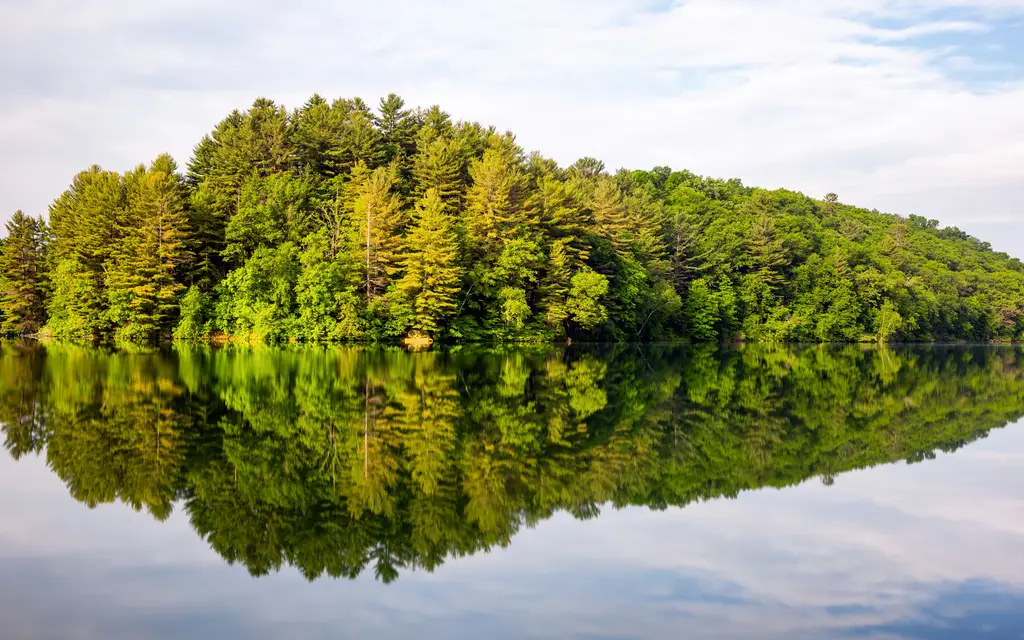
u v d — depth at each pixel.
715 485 18.89
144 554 13.23
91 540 13.85
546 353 62.44
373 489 17.31
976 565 13.45
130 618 10.72
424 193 76.19
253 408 27.34
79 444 21.03
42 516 15.09
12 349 57.03
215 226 74.44
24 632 10.21
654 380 42.50
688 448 23.11
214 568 12.66
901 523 15.91
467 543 14.16
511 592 11.91
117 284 67.25
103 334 72.38
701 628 10.73
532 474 19.16
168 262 69.25
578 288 72.19
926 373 53.94
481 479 18.50
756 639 10.40
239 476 18.08
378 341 65.25
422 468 19.33
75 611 10.91
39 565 12.64
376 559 13.24
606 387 37.84
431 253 64.06
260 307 64.50
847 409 32.56
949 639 10.54
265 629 10.41
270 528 14.64
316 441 21.92
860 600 11.84
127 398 29.27
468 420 26.09
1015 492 18.52
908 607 11.60
